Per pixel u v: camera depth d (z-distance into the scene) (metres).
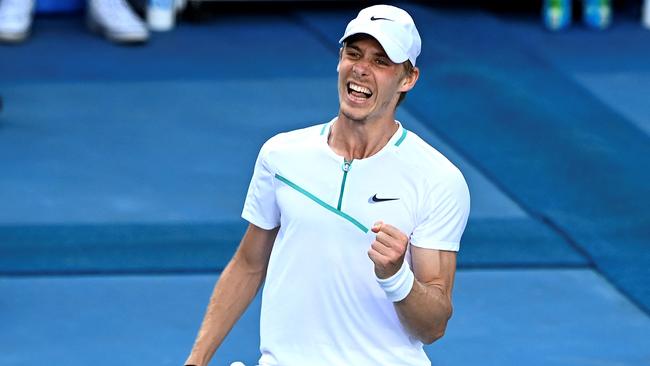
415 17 46.97
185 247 27.98
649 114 38.47
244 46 45.28
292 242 14.77
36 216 29.66
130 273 26.56
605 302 25.75
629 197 31.25
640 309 25.45
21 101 38.62
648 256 27.80
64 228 28.89
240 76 41.91
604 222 29.72
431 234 14.55
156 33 46.47
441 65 41.56
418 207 14.53
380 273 13.77
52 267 26.70
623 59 44.38
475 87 39.72
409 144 14.65
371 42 14.13
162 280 26.28
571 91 40.09
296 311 14.80
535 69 42.06
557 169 33.31
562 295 26.05
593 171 33.09
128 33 44.69
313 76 42.06
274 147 14.95
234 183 32.50
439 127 36.62
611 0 51.66
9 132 35.84
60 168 33.19
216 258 27.41
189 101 39.28
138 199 31.06
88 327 24.06
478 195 31.58
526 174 32.97
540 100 38.97
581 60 43.94
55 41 45.16
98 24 45.94
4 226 28.91
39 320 24.27
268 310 15.05
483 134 36.03
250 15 49.38
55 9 48.62
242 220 29.78
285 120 37.78
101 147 35.00
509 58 43.00
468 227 29.38
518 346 23.62
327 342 14.80
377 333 14.74
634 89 40.88
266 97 39.81
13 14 44.56
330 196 14.58
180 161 34.06
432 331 14.38
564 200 31.17
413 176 14.53
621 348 23.64
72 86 40.28
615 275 26.91
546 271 27.20
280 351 14.95
